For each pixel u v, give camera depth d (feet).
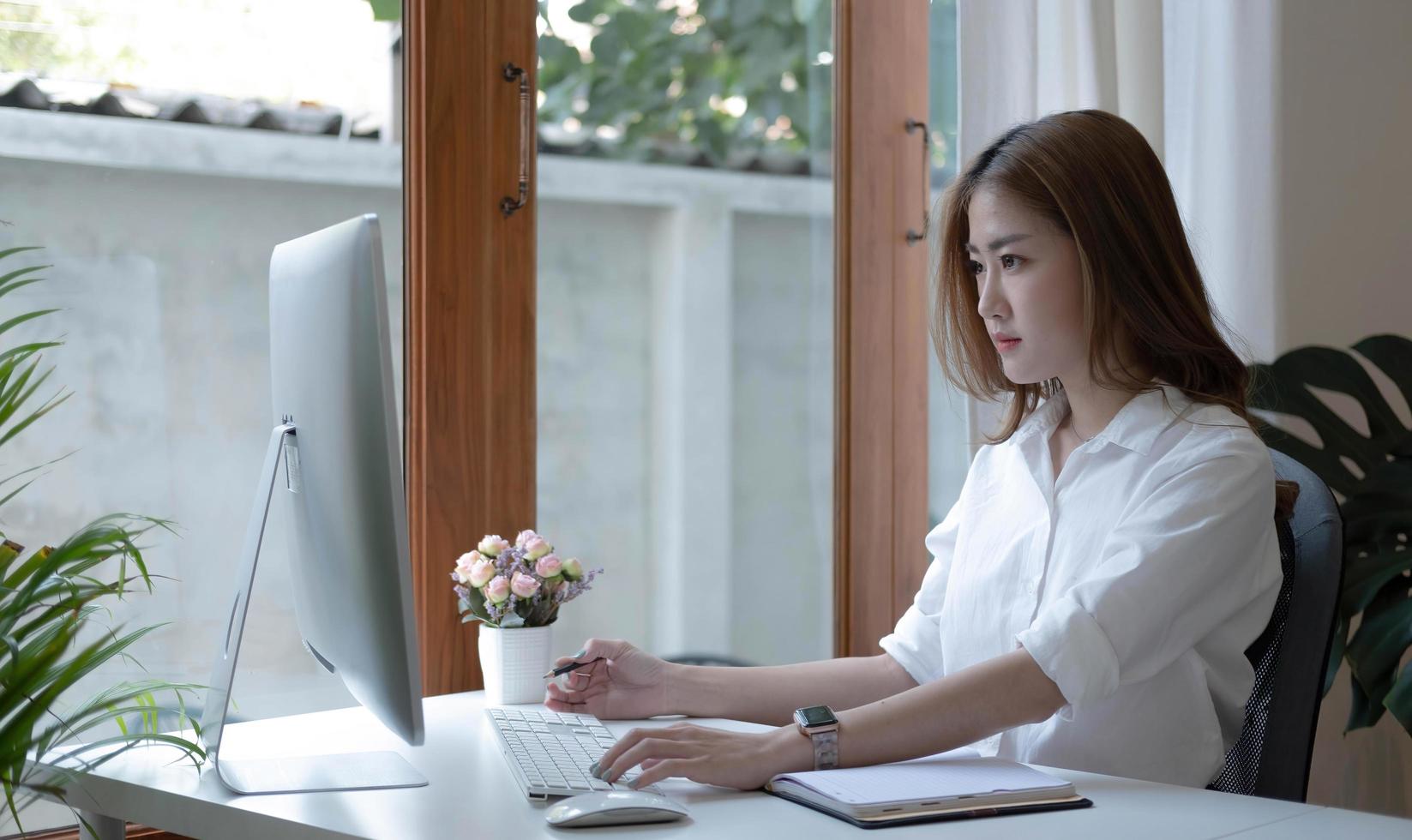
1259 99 7.66
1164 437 4.40
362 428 3.51
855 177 7.32
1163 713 4.27
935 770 3.62
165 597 5.59
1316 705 4.21
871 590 7.43
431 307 5.80
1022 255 4.41
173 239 5.66
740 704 4.74
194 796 3.58
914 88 7.54
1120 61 7.41
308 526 3.97
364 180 6.02
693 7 7.06
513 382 6.06
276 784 3.67
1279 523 4.50
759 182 7.29
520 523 6.09
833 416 7.48
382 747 4.17
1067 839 3.05
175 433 5.66
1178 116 7.73
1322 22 8.45
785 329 7.41
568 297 6.70
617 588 6.96
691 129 7.07
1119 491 4.42
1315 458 6.83
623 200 6.86
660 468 7.05
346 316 3.57
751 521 7.32
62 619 4.35
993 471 5.00
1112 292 4.34
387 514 3.46
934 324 5.07
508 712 4.59
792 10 7.38
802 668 4.90
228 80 5.76
